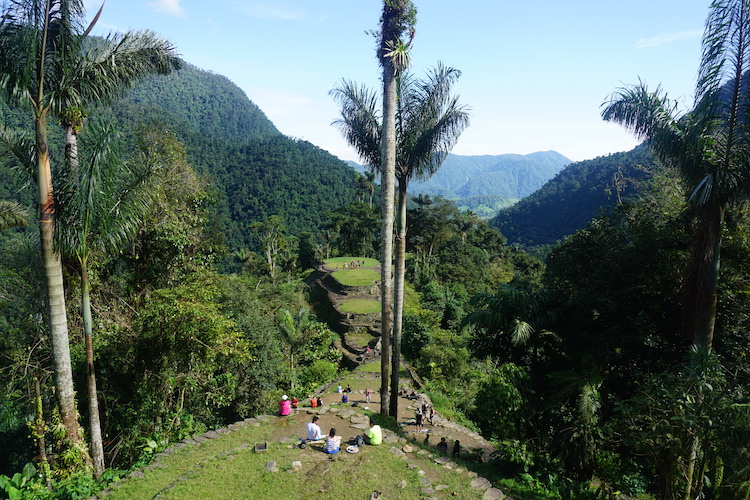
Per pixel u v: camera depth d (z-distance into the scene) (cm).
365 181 8550
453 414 1845
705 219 884
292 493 796
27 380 1173
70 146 927
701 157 881
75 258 1013
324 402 1711
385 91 1141
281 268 6512
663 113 955
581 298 1135
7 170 877
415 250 6769
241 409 1647
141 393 1201
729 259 1022
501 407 1131
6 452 1543
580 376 1023
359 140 1284
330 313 3659
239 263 7262
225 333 1280
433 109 1231
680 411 742
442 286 4672
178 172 1534
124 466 1166
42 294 1227
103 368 1211
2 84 809
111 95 1007
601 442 990
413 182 1322
